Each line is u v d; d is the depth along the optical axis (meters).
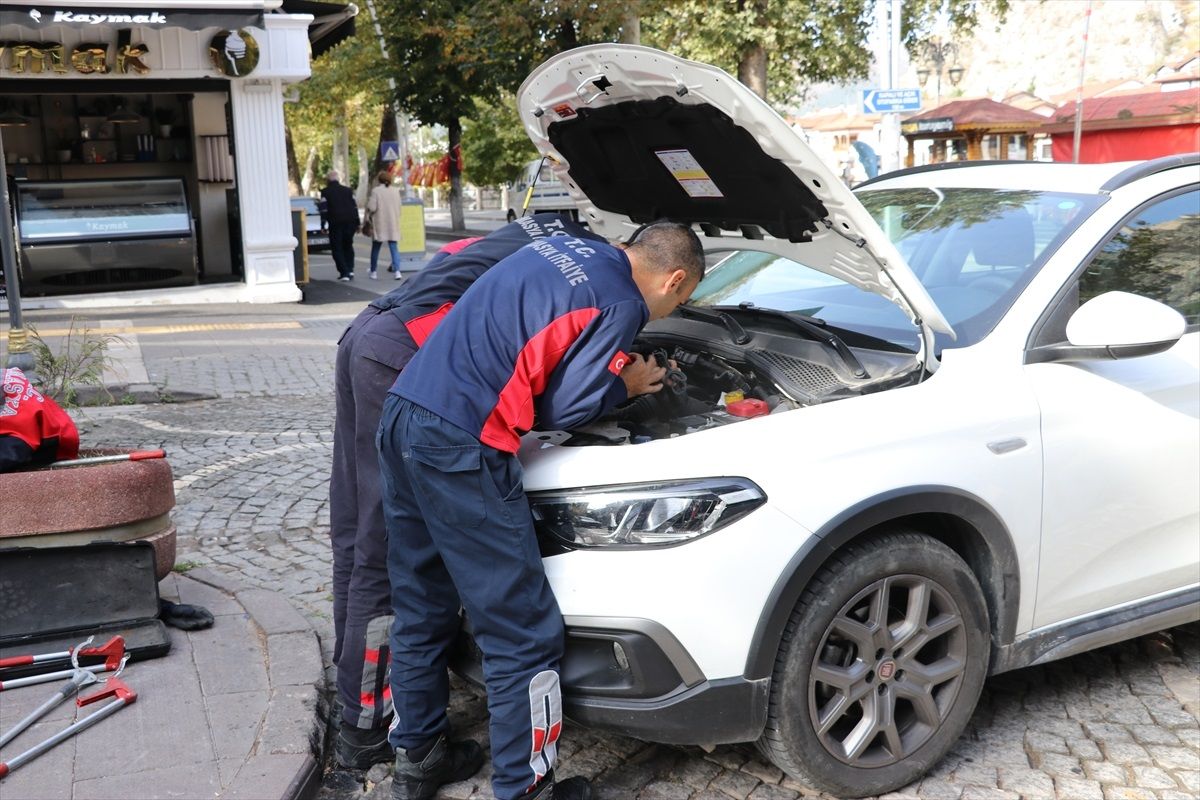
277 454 7.10
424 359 2.86
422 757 3.16
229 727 3.41
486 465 2.77
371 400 3.22
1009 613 3.31
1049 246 3.60
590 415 2.86
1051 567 3.36
